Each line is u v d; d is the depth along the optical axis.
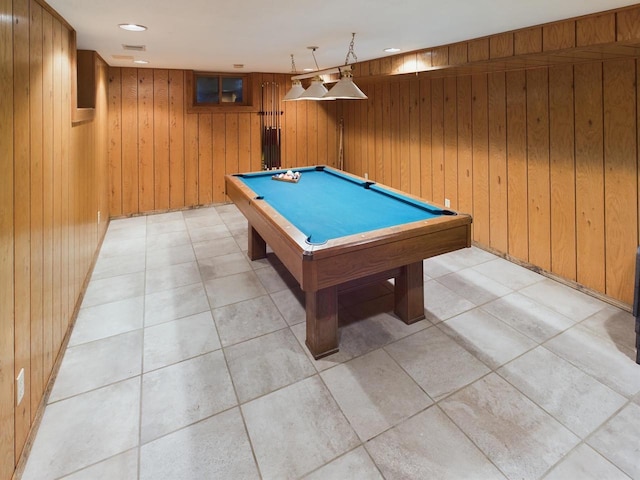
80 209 3.06
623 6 2.07
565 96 3.00
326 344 2.34
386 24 2.62
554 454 1.65
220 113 5.63
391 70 4.03
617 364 2.21
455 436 1.75
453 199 4.30
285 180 3.87
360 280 2.49
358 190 3.39
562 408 1.90
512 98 3.45
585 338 2.47
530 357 2.29
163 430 1.80
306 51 3.73
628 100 2.61
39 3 2.04
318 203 2.96
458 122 4.09
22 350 1.66
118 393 2.04
